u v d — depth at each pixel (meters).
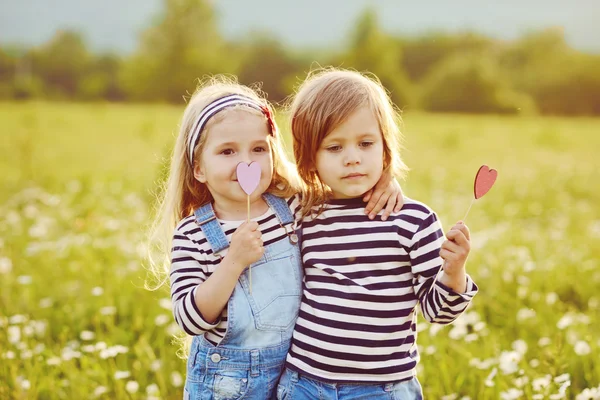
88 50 65.94
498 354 3.12
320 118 1.95
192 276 2.00
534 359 3.13
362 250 1.99
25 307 3.94
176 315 1.95
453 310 1.87
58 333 3.67
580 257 5.11
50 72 62.12
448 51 60.44
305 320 1.99
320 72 2.39
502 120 32.22
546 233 6.27
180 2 53.31
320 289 2.00
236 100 2.03
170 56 52.88
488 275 4.48
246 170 1.89
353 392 1.94
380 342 1.93
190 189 2.16
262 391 2.00
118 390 2.88
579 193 9.26
